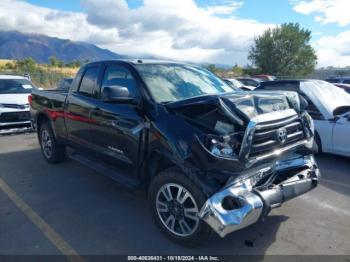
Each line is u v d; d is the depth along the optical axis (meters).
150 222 3.69
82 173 5.39
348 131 5.83
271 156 3.01
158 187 3.29
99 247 3.18
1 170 5.56
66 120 5.05
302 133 3.48
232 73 57.72
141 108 3.53
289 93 3.55
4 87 9.26
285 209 4.05
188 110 3.12
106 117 4.02
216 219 2.74
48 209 4.02
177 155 2.99
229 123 2.83
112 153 4.04
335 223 3.68
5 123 8.04
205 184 2.86
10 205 4.14
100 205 4.14
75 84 4.91
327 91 6.77
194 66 4.59
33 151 6.88
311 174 3.49
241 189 2.84
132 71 3.85
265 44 54.06
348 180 5.13
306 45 53.75
